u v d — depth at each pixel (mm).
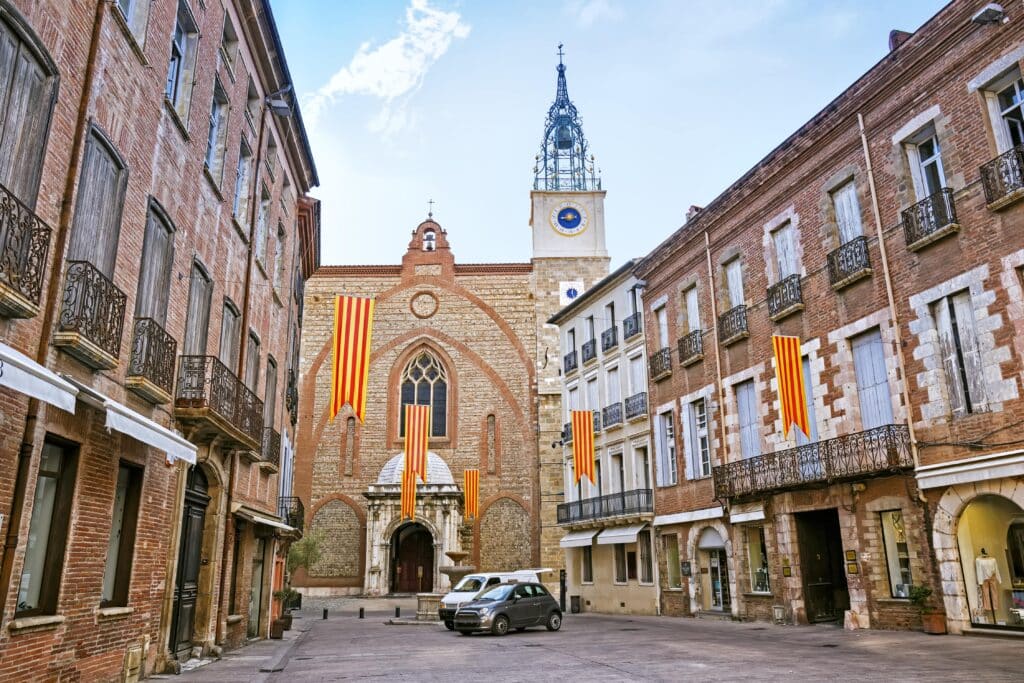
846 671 11477
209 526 15727
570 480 37938
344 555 45281
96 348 9586
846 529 19406
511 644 18281
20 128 8508
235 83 17094
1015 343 15453
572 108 56125
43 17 8797
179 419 13430
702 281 27391
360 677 12508
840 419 20141
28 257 8148
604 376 35375
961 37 17219
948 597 16234
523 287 50344
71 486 9734
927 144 18531
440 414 48656
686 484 27422
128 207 11258
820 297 21297
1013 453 14953
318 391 48188
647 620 26500
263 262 20250
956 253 16984
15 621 8266
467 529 45469
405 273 50625
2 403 8141
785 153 22766
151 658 12570
